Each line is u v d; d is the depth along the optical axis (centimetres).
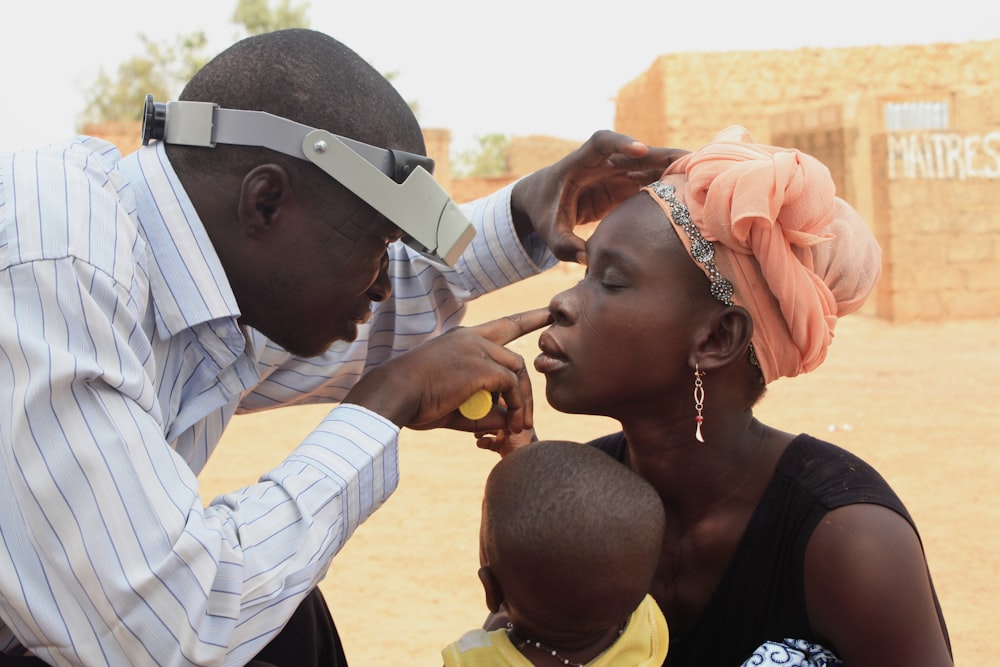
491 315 1950
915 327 1666
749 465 213
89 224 195
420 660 466
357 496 205
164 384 222
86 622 182
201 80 222
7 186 194
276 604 194
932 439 880
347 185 211
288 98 212
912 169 1694
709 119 2367
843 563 192
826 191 194
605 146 240
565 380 209
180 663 183
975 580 559
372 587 557
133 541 182
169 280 215
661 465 216
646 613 208
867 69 2380
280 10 3934
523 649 203
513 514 193
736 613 211
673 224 200
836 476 203
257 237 217
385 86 225
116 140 2312
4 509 180
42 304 185
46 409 180
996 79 2386
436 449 870
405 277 284
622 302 203
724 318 201
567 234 250
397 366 217
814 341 201
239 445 886
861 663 195
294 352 235
